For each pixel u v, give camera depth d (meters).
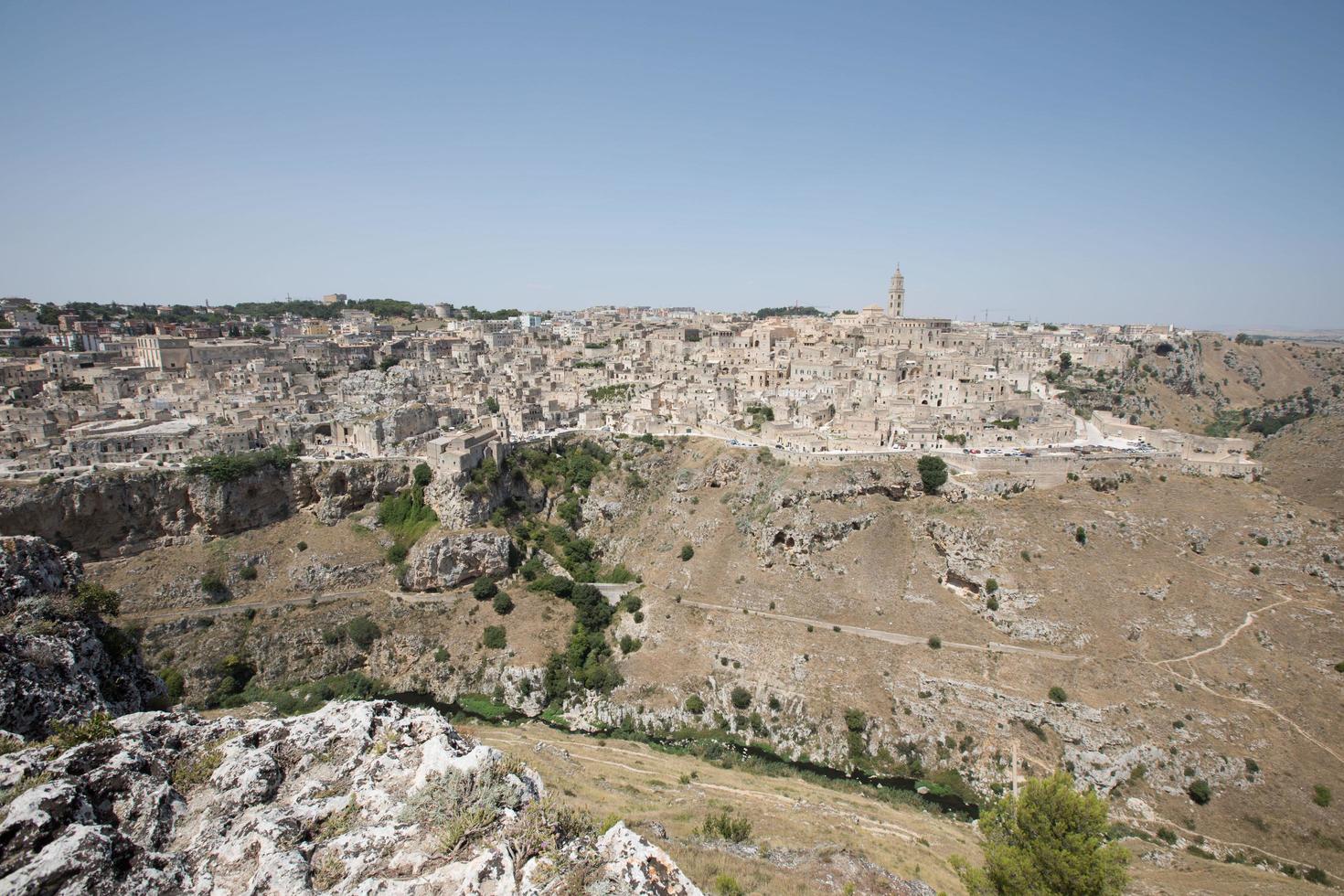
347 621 131.25
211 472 135.50
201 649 119.88
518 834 27.86
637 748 104.94
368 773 31.72
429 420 176.62
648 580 146.00
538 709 121.06
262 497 142.00
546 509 168.50
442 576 139.50
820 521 137.00
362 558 142.25
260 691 119.44
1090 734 99.69
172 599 125.31
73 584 55.97
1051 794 49.53
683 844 53.53
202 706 114.25
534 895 25.03
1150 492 134.12
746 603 132.12
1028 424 165.12
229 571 132.38
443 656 128.25
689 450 175.00
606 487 171.12
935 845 74.06
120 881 23.69
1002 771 99.81
